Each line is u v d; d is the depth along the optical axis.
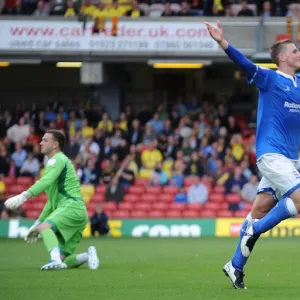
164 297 21.36
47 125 72.62
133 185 66.25
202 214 64.25
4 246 47.75
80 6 70.19
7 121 73.06
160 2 72.06
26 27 69.75
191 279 26.45
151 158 67.31
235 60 21.98
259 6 70.50
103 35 69.00
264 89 22.33
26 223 60.19
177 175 66.12
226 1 70.25
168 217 64.50
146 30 68.62
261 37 67.44
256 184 64.38
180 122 70.12
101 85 75.75
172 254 39.66
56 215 30.22
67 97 80.12
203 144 68.44
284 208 21.86
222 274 28.27
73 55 69.44
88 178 66.62
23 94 80.62
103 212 59.62
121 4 69.81
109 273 28.58
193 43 68.31
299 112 22.41
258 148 22.53
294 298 20.94
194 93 79.19
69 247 30.83
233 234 60.44
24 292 22.67
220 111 71.50
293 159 22.59
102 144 69.19
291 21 66.81
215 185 65.75
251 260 34.91
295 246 45.44
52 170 29.94
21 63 69.94
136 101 79.44
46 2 72.25
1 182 67.56
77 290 23.14
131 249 44.03
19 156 69.19
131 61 69.06
